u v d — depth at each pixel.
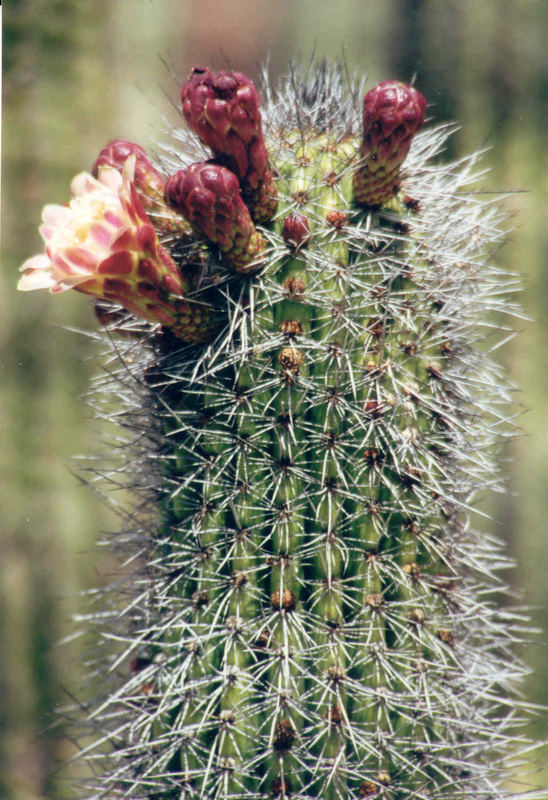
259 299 1.07
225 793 1.06
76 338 1.60
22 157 1.62
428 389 1.09
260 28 1.66
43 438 1.58
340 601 1.07
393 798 1.07
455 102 1.59
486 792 1.09
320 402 1.07
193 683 1.07
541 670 1.40
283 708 1.06
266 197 1.07
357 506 1.07
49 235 1.05
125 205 1.04
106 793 1.11
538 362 1.49
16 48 1.62
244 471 1.07
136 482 1.12
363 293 1.07
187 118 1.06
